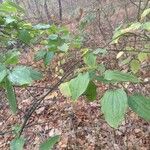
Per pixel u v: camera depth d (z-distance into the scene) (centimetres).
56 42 178
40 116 584
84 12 924
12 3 175
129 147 469
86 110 574
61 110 590
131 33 177
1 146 537
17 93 631
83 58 157
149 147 463
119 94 92
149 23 158
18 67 114
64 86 123
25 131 520
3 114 528
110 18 790
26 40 177
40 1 1495
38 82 473
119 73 106
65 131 545
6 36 181
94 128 528
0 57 137
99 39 624
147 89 358
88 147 501
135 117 502
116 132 498
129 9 754
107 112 90
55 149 512
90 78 110
